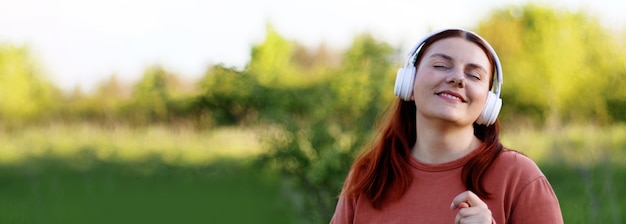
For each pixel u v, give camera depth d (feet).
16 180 47.47
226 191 41.98
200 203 40.24
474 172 8.63
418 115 9.00
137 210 40.09
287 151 27.12
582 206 23.56
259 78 28.45
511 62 76.38
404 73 8.98
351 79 27.37
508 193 8.55
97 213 39.75
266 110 27.73
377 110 26.99
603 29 77.82
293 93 27.73
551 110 66.44
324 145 26.76
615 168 31.01
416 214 8.80
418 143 9.05
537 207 8.45
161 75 70.28
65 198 42.73
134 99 66.59
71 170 50.49
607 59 72.54
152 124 61.77
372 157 9.27
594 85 70.08
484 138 8.92
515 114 74.18
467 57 8.61
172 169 48.57
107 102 69.56
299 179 27.35
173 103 60.80
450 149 8.82
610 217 23.89
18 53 78.48
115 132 59.77
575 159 28.12
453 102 8.57
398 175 8.98
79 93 75.92
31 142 57.11
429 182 8.83
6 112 73.31
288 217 30.63
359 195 9.27
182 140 53.36
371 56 27.58
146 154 52.39
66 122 68.95
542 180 8.61
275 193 37.70
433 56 8.72
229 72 29.09
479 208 7.98
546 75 72.23
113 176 48.78
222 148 50.90
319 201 26.96
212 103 31.83
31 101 74.79
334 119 27.37
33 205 41.14
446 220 8.66
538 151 33.37
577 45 74.23
